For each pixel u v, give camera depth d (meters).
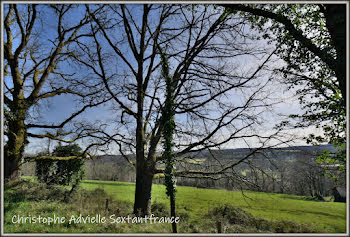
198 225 11.41
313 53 9.18
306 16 10.38
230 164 12.54
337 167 9.39
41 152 16.84
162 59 12.95
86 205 11.95
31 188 13.52
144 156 13.09
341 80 7.45
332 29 7.66
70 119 15.20
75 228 8.14
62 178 17.59
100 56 12.06
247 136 11.70
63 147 18.42
